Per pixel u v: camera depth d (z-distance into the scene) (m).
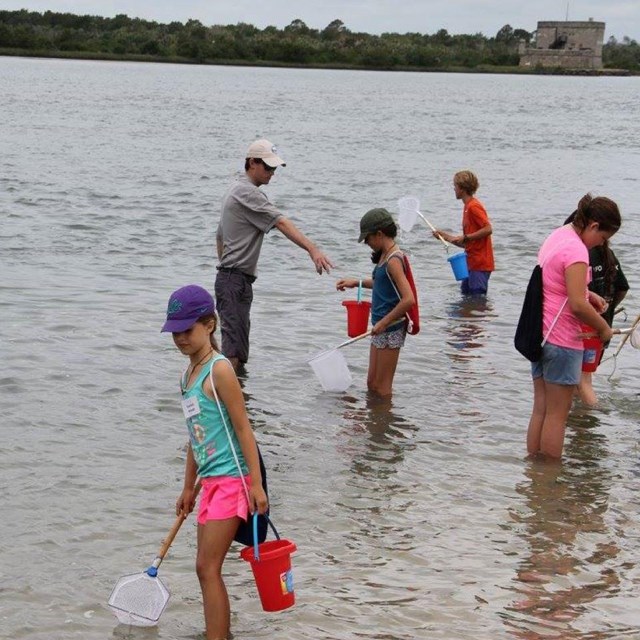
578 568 6.75
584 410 9.96
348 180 29.22
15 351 10.95
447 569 6.68
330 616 6.06
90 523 7.10
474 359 11.55
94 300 13.49
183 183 26.81
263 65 174.88
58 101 64.62
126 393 9.84
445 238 14.54
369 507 7.57
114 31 178.62
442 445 8.88
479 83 137.50
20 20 176.00
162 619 5.97
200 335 5.69
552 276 8.23
